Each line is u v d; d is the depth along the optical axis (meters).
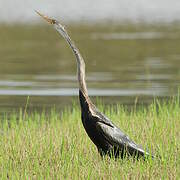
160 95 24.98
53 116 18.94
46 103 23.72
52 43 50.44
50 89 27.09
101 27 62.97
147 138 15.09
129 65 35.47
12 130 16.83
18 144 15.05
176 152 13.92
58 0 88.69
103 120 13.91
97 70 33.53
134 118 17.91
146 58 38.81
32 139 15.48
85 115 13.99
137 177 12.30
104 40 51.50
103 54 42.09
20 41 51.69
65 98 24.95
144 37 53.06
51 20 14.66
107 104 23.12
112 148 13.86
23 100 24.30
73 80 30.03
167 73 31.41
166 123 17.09
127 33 56.97
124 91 26.11
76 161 13.02
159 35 54.53
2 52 43.53
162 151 13.73
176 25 64.19
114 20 70.75
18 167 13.21
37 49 45.88
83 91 14.12
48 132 16.45
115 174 12.38
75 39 52.75
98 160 13.90
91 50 44.81
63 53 43.66
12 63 37.19
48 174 12.27
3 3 85.62
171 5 89.12
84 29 61.44
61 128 17.17
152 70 32.81
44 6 84.31
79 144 14.92
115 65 35.72
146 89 26.55
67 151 14.35
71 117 18.75
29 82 29.19
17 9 81.31
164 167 12.68
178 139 15.32
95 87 27.34
